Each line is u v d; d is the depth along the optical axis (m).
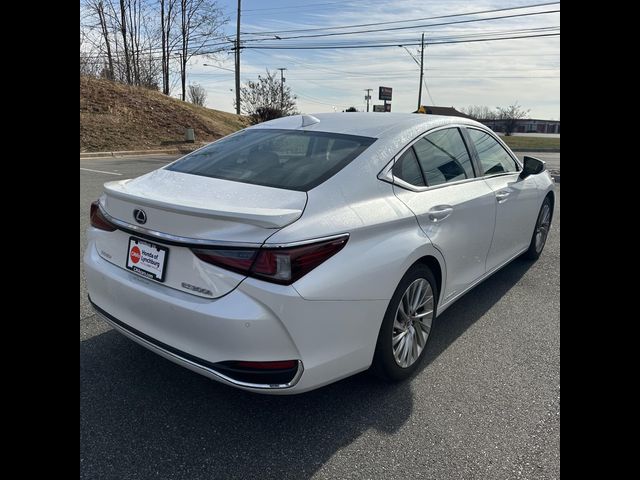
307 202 2.34
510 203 3.97
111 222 2.59
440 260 2.99
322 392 2.76
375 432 2.43
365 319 2.41
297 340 2.14
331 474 2.16
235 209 2.17
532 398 2.73
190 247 2.20
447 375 2.96
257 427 2.45
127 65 27.61
